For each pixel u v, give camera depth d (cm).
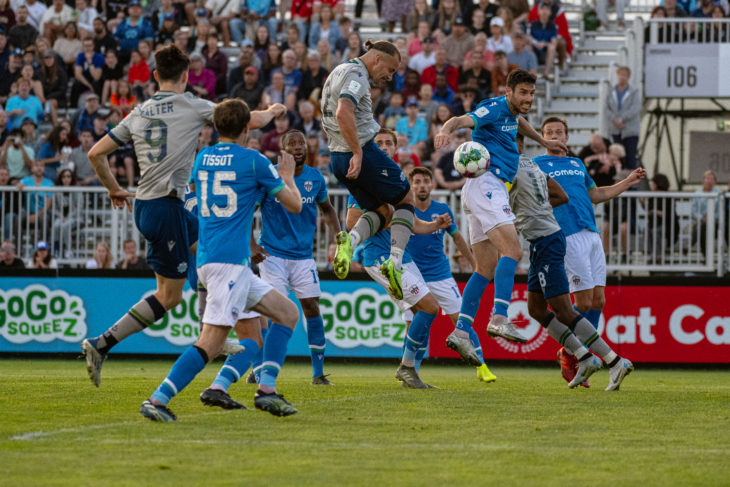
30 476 932
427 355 3031
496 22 4191
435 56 4066
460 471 966
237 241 1298
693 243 3158
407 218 1581
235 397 1656
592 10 4591
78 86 4306
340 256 1520
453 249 3145
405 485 895
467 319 1861
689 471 974
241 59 4038
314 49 4284
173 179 1491
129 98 4038
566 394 1767
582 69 4441
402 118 3806
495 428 1272
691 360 2931
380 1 4691
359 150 1489
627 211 3167
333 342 3050
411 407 1509
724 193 3131
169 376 1302
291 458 1035
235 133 1335
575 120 4172
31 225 3275
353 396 1702
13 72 4231
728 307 2923
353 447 1109
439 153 3572
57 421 1309
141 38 4375
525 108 1764
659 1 4606
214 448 1096
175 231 1505
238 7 4538
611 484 907
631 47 3947
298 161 2092
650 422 1343
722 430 1266
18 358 3139
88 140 3756
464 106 3894
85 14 4609
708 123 4216
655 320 2945
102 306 3117
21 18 4491
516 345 2983
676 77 3834
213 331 1305
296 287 2100
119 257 3259
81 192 3278
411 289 1898
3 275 3150
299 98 3972
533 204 1844
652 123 4238
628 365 1859
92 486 888
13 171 3731
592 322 2067
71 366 2761
